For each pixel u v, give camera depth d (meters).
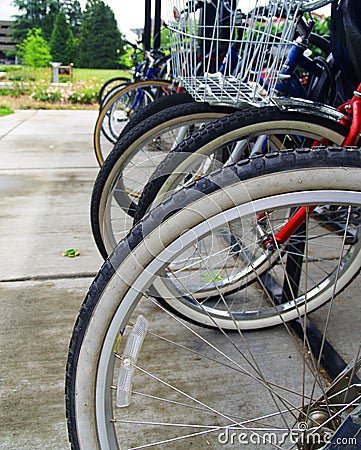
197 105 1.46
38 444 1.14
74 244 2.24
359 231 1.51
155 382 1.34
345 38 1.22
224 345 1.50
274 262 1.60
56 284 1.86
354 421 0.82
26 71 10.98
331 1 1.20
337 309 1.71
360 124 1.10
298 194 0.76
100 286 0.81
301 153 0.76
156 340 1.52
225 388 1.33
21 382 1.33
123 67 6.46
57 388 1.31
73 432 0.84
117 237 1.64
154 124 1.48
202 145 1.22
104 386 0.84
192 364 1.42
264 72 1.19
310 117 1.19
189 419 1.23
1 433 1.16
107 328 0.81
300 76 1.87
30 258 2.08
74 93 8.82
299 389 1.32
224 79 1.23
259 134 1.22
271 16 1.07
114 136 3.81
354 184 0.75
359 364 0.95
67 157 3.99
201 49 1.53
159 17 3.82
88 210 2.72
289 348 1.49
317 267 2.02
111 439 0.86
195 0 1.29
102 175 1.54
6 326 1.58
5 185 3.14
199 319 1.46
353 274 1.47
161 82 3.02
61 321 1.61
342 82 1.50
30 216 2.59
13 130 5.29
